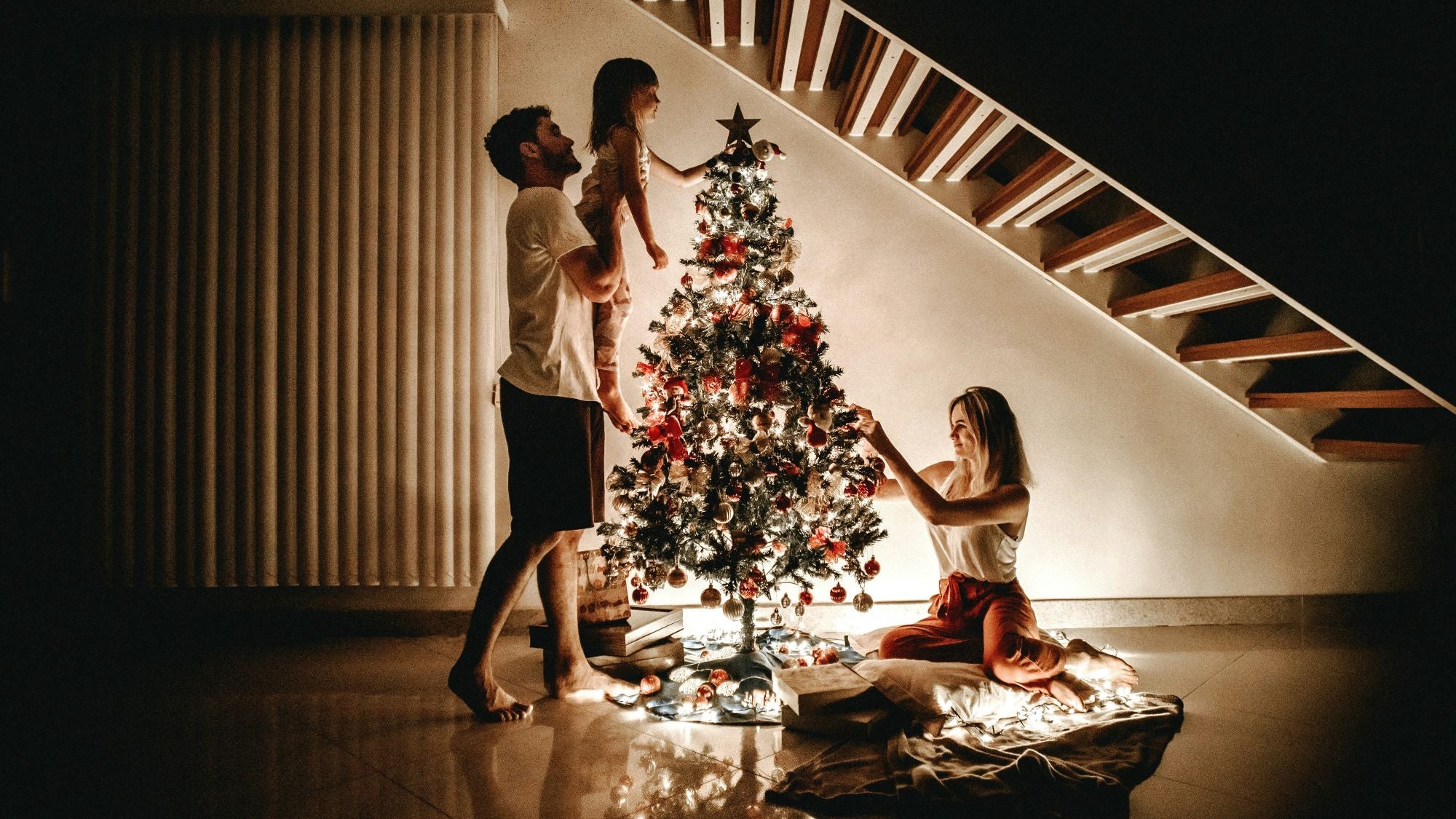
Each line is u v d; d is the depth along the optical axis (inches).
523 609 126.1
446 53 123.7
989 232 124.0
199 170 122.7
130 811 66.3
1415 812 64.7
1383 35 88.2
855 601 97.5
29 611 122.1
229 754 78.4
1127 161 87.5
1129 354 128.6
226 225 122.5
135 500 122.9
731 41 121.8
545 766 75.5
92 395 122.8
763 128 127.0
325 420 122.8
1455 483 125.8
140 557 122.8
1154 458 129.0
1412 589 127.9
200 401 122.5
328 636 125.3
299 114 123.5
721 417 94.6
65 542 122.9
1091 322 128.5
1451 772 72.6
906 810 65.8
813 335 91.1
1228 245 89.0
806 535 96.3
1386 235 88.6
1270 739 81.0
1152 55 87.1
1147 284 124.8
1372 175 88.7
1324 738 81.2
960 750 76.9
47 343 122.4
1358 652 113.7
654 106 102.2
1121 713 85.9
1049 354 128.3
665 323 101.0
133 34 122.4
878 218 127.5
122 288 122.5
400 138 123.6
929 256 127.6
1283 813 65.0
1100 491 129.0
